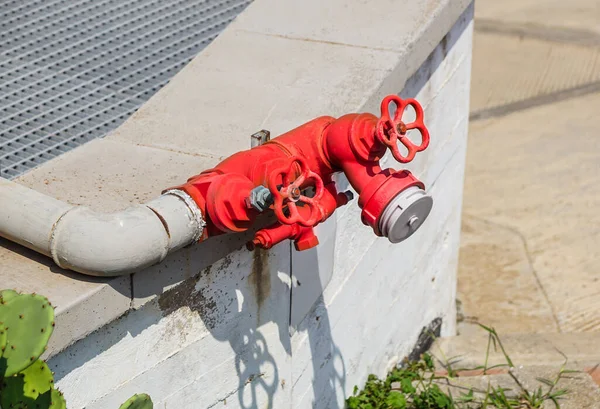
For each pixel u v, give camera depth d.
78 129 2.96
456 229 4.46
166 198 1.99
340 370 3.28
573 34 9.32
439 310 4.43
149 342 2.13
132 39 3.57
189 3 3.94
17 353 1.66
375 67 2.94
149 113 2.76
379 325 3.61
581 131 7.39
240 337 2.48
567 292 5.18
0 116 3.01
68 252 1.84
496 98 8.09
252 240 2.35
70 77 3.28
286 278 2.64
